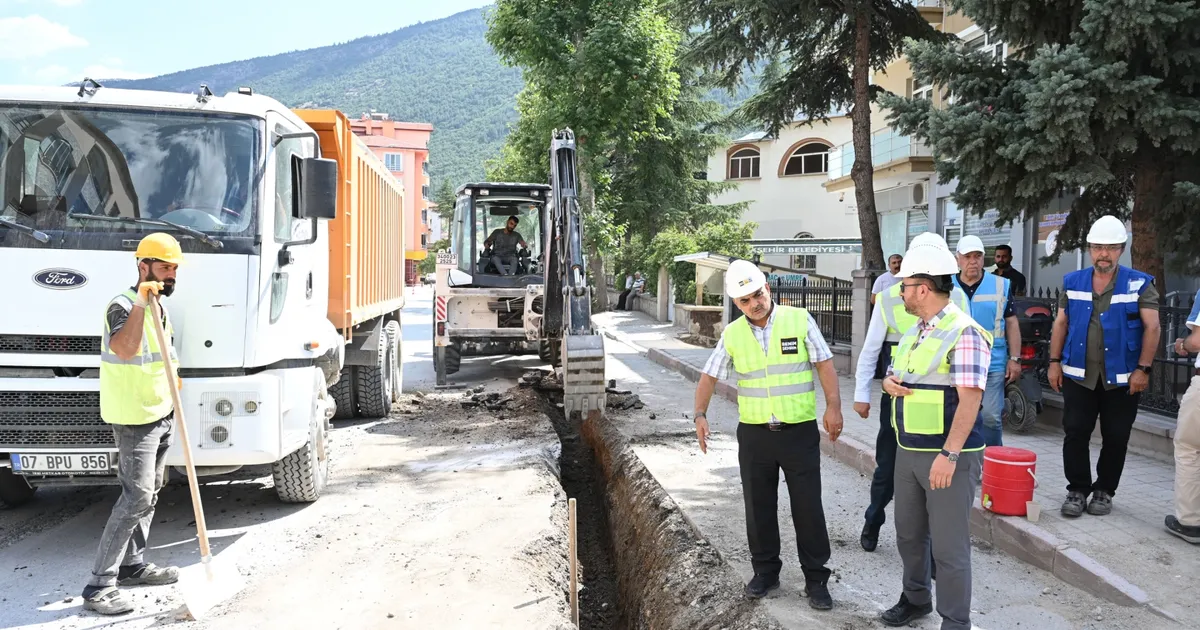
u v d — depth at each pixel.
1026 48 9.69
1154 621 3.94
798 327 4.14
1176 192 8.05
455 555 5.25
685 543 5.17
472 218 12.95
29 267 4.96
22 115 5.21
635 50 21.45
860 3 13.55
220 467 5.43
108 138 5.26
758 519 4.25
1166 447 6.85
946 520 3.59
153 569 4.77
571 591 4.75
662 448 7.96
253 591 4.68
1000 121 8.64
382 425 9.59
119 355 4.43
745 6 13.19
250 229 5.32
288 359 6.06
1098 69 7.76
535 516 6.09
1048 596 4.32
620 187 31.73
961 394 3.53
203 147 5.36
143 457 4.53
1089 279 5.35
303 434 5.98
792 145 35.78
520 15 22.22
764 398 4.13
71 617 4.32
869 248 14.15
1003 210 9.37
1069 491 5.38
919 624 3.95
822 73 15.35
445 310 12.57
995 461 5.23
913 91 19.58
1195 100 8.08
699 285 21.50
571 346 8.75
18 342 4.95
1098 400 5.30
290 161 6.01
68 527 5.81
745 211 36.84
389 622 4.28
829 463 7.44
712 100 32.47
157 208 5.21
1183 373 7.17
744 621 4.07
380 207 9.96
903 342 3.84
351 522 5.96
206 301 5.16
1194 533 4.80
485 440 8.70
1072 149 8.32
